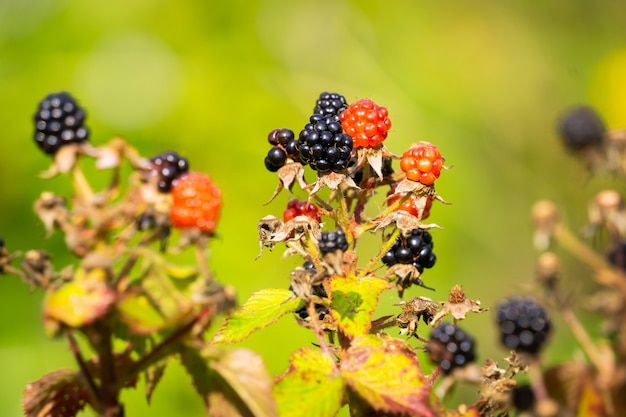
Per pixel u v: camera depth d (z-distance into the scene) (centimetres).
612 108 1385
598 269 277
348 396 332
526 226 1379
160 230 287
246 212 1138
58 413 329
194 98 1236
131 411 941
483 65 1534
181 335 299
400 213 362
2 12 1266
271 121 1252
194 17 1309
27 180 1127
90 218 279
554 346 984
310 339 1005
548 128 1518
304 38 1353
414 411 304
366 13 1423
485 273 1269
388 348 323
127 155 282
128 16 1288
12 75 1231
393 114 1327
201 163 1197
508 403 315
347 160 354
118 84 1222
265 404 310
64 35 1260
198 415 955
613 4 1634
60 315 271
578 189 320
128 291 287
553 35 1638
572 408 280
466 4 1591
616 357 275
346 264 357
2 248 287
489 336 1229
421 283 375
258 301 379
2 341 1002
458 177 1266
